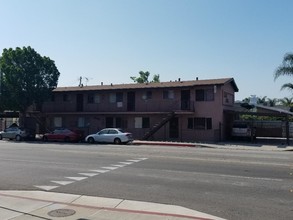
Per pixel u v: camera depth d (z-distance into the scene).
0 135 40.25
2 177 13.28
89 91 42.72
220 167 15.21
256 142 34.56
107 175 13.53
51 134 37.34
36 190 11.01
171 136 38.62
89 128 43.34
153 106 39.69
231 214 8.30
